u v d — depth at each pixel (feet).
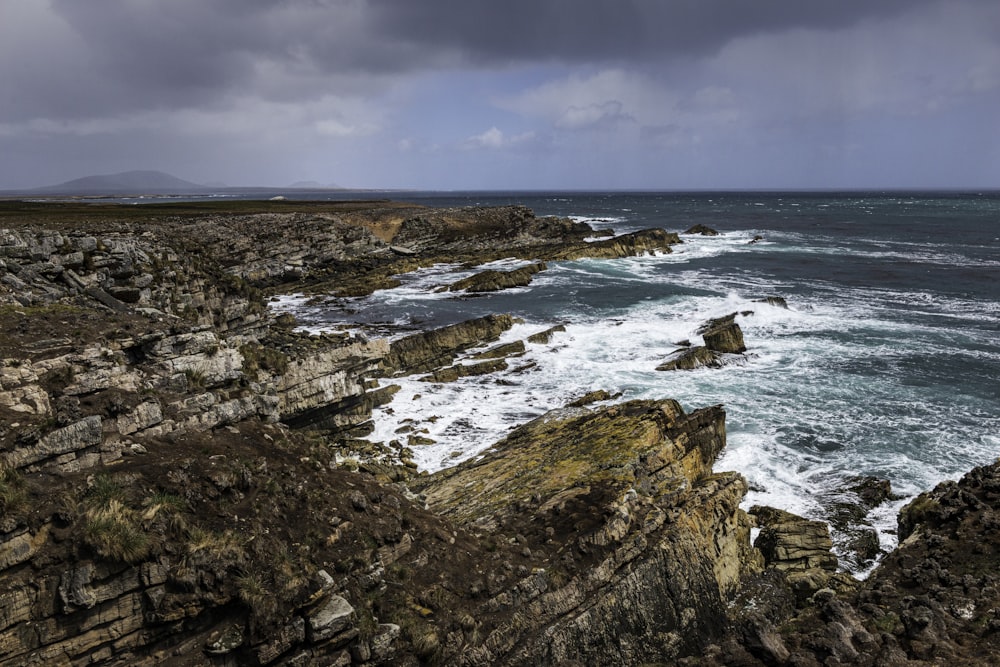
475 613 41.22
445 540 45.75
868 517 70.59
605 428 72.59
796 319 152.56
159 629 32.78
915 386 107.24
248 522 38.29
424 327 147.54
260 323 108.58
